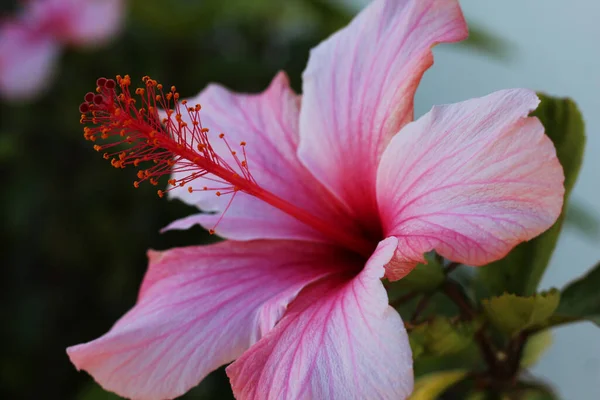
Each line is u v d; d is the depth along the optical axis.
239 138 0.35
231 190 0.34
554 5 0.48
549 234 0.33
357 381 0.29
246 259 0.33
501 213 0.29
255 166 0.34
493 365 0.33
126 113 0.32
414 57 0.32
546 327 0.33
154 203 0.51
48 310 0.55
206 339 0.32
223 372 0.47
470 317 0.32
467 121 0.30
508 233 0.29
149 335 0.32
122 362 0.31
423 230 0.30
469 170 0.29
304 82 0.34
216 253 0.33
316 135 0.34
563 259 0.50
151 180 0.32
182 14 0.50
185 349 0.31
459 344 0.31
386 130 0.32
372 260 0.30
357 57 0.33
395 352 0.28
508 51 0.46
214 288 0.33
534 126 0.29
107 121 0.32
